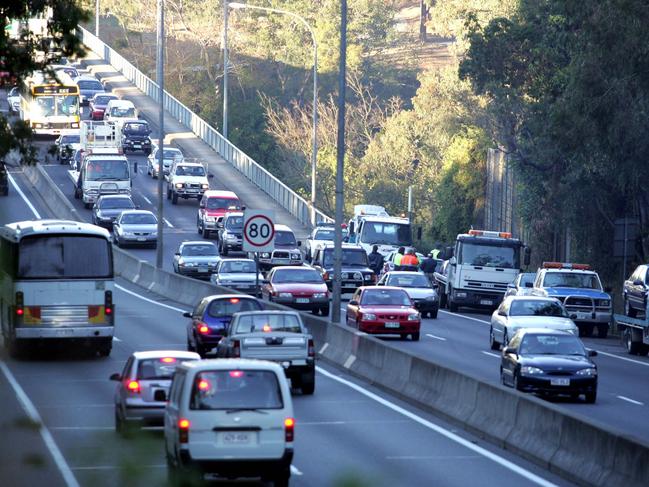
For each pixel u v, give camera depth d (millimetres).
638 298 93125
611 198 130625
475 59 143875
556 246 153375
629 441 36500
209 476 34906
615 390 68875
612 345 100438
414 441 48500
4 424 17531
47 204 184500
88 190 184250
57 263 77938
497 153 191375
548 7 136750
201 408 34875
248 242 88688
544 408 44219
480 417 50844
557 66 136375
